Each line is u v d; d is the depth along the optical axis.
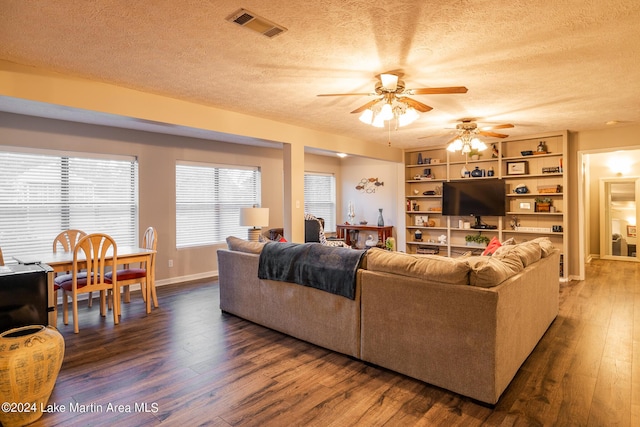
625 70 3.04
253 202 6.88
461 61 2.83
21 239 4.35
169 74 3.14
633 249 7.78
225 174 6.45
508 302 2.36
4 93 2.82
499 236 6.34
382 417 2.12
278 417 2.12
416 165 7.35
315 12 2.11
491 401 2.20
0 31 2.35
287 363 2.83
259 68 3.00
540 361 2.84
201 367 2.76
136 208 5.29
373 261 2.79
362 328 2.81
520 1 1.99
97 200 4.94
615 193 7.99
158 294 4.99
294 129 5.16
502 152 6.42
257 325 3.71
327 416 2.13
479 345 2.23
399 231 7.62
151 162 5.42
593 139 5.63
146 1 2.00
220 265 4.11
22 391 2.02
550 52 2.67
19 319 2.47
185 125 3.94
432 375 2.44
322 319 3.08
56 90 3.07
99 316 4.03
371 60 2.82
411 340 2.53
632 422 2.05
